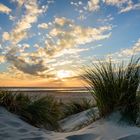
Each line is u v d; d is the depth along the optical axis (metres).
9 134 3.97
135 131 3.70
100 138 3.60
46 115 5.55
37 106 5.54
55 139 3.79
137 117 4.31
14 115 5.12
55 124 5.64
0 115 4.84
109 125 4.11
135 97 4.45
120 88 4.52
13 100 5.48
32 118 5.30
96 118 4.80
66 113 7.81
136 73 4.61
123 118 4.25
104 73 4.77
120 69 4.73
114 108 4.48
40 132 4.30
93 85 4.78
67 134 4.08
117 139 3.44
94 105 7.68
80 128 4.78
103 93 4.62
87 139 3.68
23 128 4.41
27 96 5.96
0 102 5.36
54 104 6.64
